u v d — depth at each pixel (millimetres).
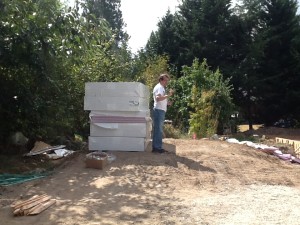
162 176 5457
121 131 6742
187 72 13312
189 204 4285
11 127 7035
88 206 4180
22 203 4125
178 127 11719
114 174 5504
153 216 3891
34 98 6938
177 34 20172
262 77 19484
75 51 6465
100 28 6570
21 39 6195
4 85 6695
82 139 8656
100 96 6715
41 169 5969
